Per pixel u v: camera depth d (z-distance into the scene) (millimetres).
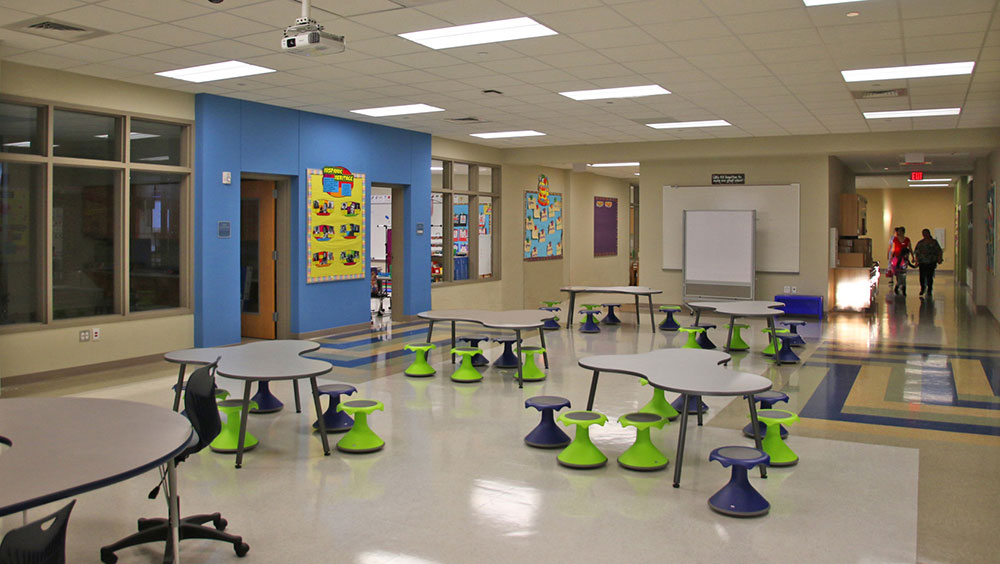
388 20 5574
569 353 8820
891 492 4141
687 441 5164
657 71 7316
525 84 8008
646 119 10484
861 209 17172
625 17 5473
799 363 8141
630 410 6023
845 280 13547
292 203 9766
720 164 13492
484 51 6531
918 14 5309
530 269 15062
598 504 3939
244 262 10234
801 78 7590
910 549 3379
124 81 7715
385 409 6023
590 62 6930
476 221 13719
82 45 6254
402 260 11828
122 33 5902
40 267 7129
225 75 7508
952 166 15609
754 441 4973
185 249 8492
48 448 2562
